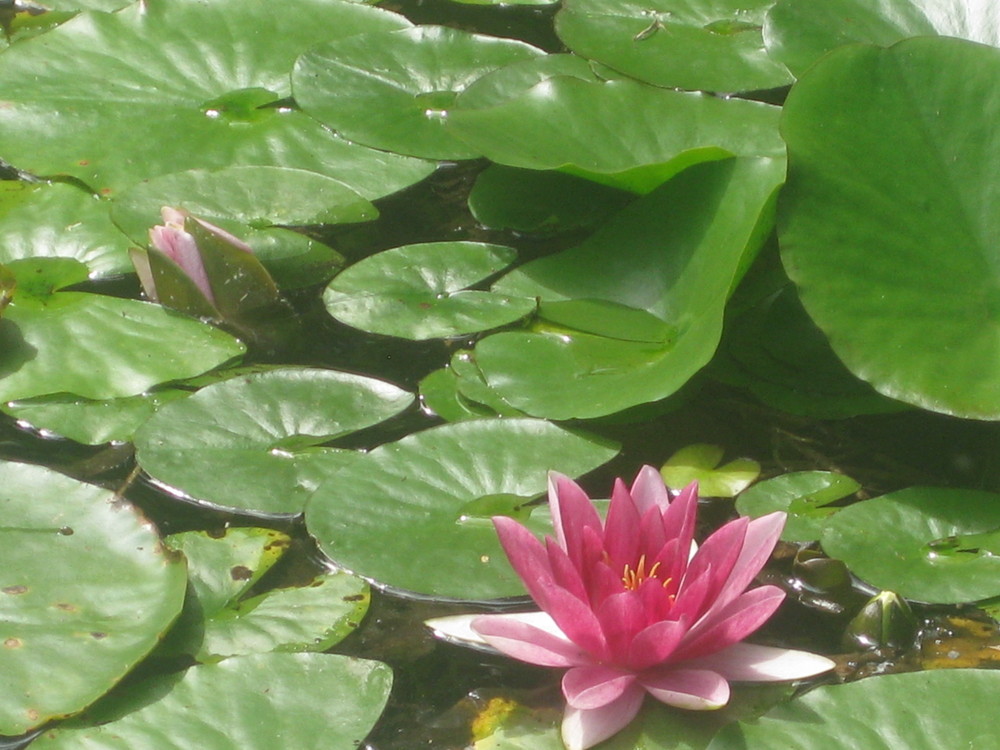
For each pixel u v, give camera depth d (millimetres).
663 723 1611
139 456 1706
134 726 1601
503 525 1622
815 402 1751
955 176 1745
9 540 1651
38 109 1897
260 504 1693
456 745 1605
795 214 1730
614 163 1818
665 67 1930
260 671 1620
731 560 1617
